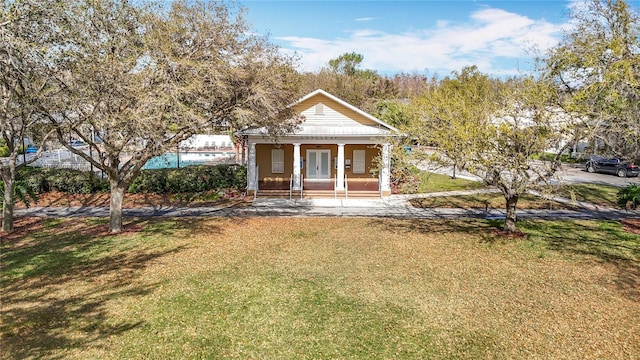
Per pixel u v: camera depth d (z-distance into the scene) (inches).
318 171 1085.8
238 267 493.0
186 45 578.2
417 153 584.1
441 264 506.9
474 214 776.9
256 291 423.5
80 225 682.2
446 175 1245.1
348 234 642.8
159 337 332.8
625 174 1186.0
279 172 1083.3
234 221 724.0
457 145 549.0
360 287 436.5
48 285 435.2
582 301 402.0
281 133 754.2
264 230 665.0
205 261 513.3
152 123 515.2
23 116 560.7
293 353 313.4
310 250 561.3
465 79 1152.8
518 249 563.2
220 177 954.7
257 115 623.2
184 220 725.3
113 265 496.4
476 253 548.4
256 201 893.2
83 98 510.3
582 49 533.6
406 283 447.5
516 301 402.9
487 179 592.4
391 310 383.9
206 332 341.7
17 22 471.2
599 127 488.4
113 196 639.8
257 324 355.9
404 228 679.1
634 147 498.6
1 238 607.8
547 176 546.3
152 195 896.3
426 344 327.0
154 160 1306.6
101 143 636.7
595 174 1268.5
